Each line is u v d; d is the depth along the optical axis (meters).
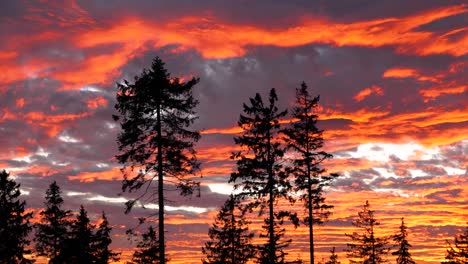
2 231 39.91
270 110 33.66
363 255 58.84
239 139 33.88
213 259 47.56
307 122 36.22
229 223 47.72
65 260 43.47
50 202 44.59
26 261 41.25
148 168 26.64
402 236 58.78
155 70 27.16
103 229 45.19
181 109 27.03
